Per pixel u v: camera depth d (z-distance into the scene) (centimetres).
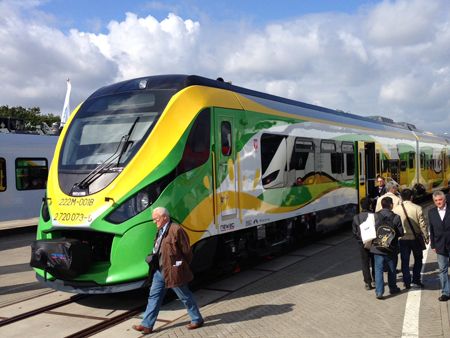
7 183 1592
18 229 1733
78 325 657
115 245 684
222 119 847
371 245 741
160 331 617
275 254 1146
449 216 707
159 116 757
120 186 696
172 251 596
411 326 609
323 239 1362
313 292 788
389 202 752
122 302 760
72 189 727
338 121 1402
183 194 741
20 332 634
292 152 1095
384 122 2022
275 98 1116
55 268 687
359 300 736
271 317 661
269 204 980
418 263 807
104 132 784
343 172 1384
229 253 875
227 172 847
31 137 1689
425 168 2344
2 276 981
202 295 788
